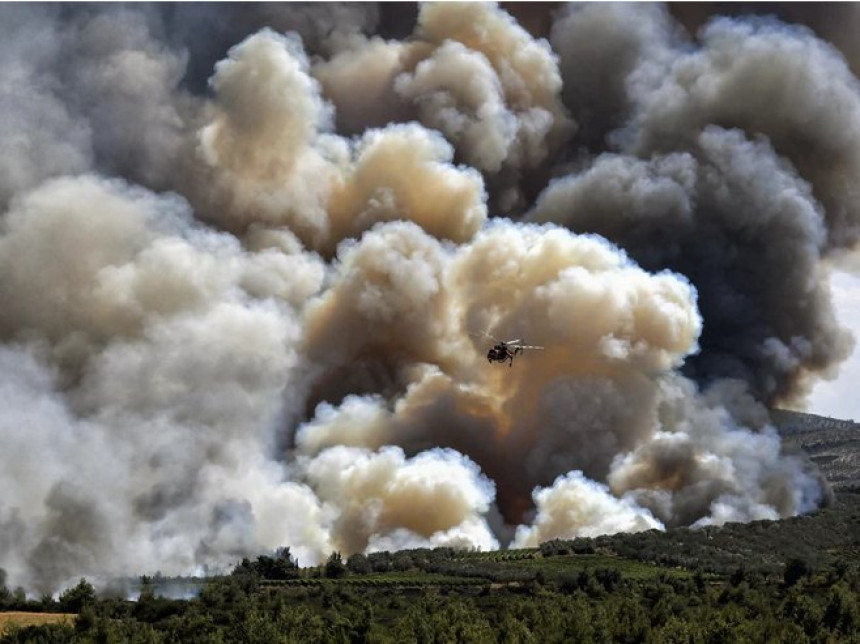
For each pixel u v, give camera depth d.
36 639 65.00
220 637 64.69
